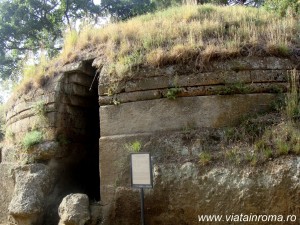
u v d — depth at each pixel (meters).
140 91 6.48
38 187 6.80
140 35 7.51
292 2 9.64
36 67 8.85
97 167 8.79
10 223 7.36
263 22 8.00
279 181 5.00
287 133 5.55
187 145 5.94
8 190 7.95
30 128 7.88
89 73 7.91
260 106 6.20
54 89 7.54
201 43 6.74
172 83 6.34
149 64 6.57
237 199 5.15
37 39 24.44
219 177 5.36
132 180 5.20
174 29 7.48
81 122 8.25
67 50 8.18
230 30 7.32
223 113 6.15
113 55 7.09
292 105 5.95
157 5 20.44
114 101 6.57
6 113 10.29
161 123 6.29
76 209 5.70
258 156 5.36
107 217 6.02
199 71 6.34
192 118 6.20
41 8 23.97
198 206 5.38
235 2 17.69
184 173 5.63
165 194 5.66
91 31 8.45
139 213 5.84
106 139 6.46
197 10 9.05
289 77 6.35
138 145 6.19
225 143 5.84
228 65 6.34
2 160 9.10
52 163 7.34
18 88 9.02
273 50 6.52
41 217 6.70
